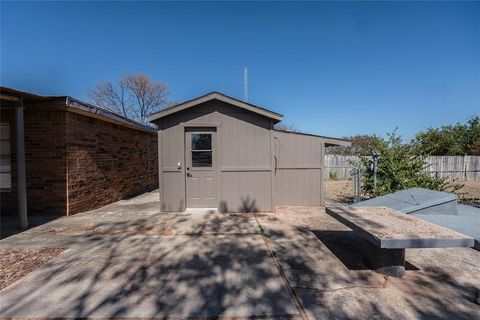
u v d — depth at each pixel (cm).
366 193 940
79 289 332
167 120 752
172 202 761
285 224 638
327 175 1872
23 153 597
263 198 761
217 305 299
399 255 369
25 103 650
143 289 332
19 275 370
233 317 279
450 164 1816
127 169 1077
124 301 305
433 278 368
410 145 871
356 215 432
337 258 432
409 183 830
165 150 756
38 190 712
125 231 577
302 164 902
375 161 840
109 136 926
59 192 711
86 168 791
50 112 701
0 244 496
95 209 819
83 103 703
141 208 830
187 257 433
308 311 289
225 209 759
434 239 309
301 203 903
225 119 751
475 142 1988
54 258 430
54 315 280
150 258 429
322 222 658
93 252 455
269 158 758
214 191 770
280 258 430
